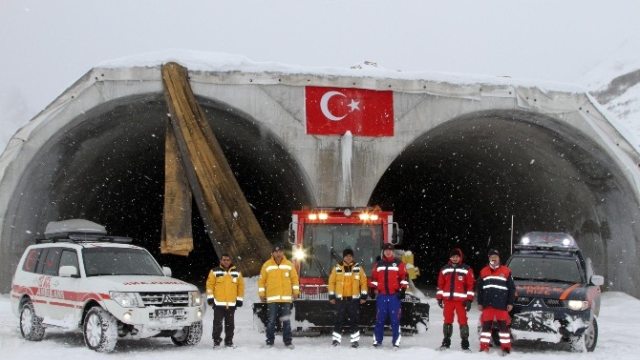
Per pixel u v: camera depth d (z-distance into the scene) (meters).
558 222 26.94
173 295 11.76
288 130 21.50
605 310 21.05
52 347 11.98
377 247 14.55
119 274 12.48
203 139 20.86
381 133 21.91
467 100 22.39
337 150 21.70
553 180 26.12
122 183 29.84
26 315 13.19
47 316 12.67
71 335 13.88
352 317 12.36
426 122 22.20
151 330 11.41
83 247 12.70
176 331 12.20
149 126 24.88
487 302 11.86
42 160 21.75
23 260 13.91
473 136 25.95
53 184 23.38
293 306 12.94
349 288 12.36
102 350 11.24
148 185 33.12
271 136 21.81
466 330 12.02
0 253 21.20
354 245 14.55
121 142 25.41
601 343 13.87
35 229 23.12
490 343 12.31
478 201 32.25
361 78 21.92
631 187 22.94
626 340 14.38
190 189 21.34
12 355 10.97
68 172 23.89
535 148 25.19
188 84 20.98
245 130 23.31
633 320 18.75
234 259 20.69
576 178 24.86
